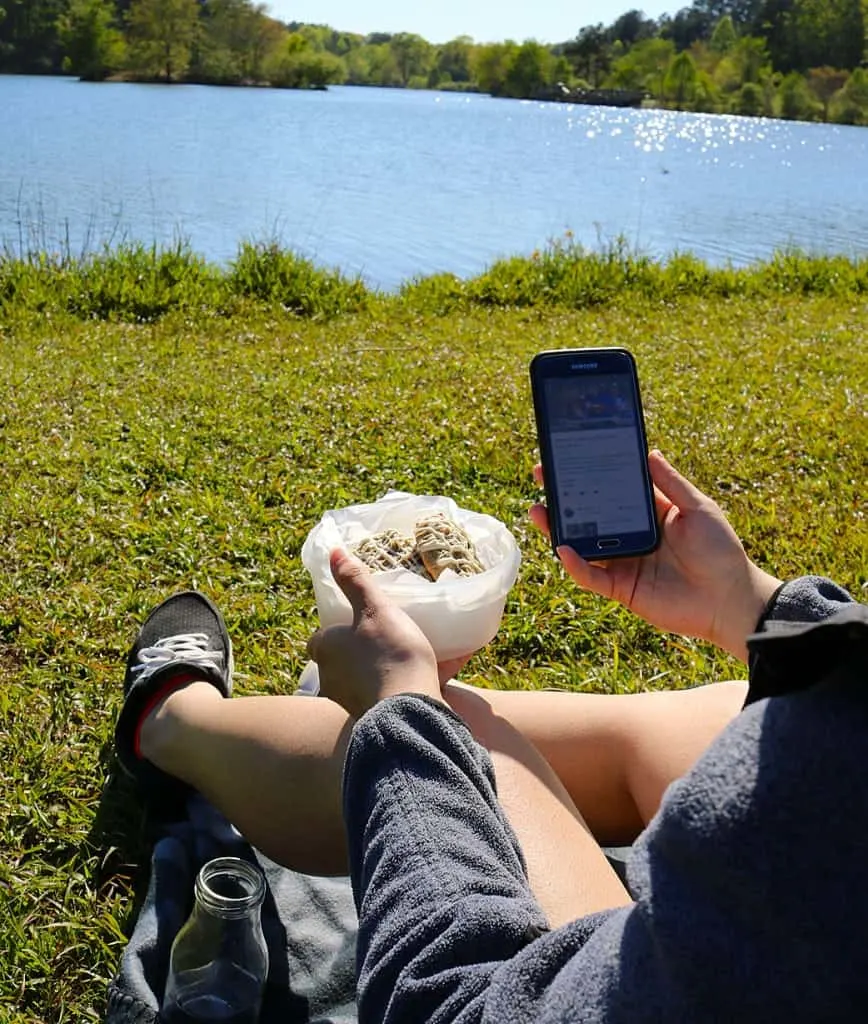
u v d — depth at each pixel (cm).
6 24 2998
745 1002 32
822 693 32
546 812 57
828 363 258
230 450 179
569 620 130
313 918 82
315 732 72
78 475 165
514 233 673
